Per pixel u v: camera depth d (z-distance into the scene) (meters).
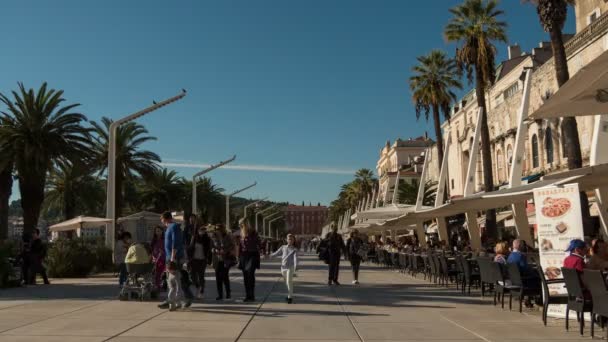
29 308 12.40
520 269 11.82
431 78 41.09
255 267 14.00
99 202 50.34
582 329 8.94
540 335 9.00
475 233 23.75
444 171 30.05
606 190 12.93
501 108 46.53
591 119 31.08
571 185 10.77
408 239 33.75
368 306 12.87
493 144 48.31
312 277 23.27
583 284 8.83
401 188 67.19
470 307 12.64
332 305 13.04
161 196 56.12
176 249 12.09
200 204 67.38
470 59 31.14
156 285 14.70
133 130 41.94
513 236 31.84
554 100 8.31
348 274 25.55
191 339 8.66
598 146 12.86
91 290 17.12
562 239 10.80
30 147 31.78
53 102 33.03
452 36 31.66
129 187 51.09
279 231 189.12
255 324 10.17
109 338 8.71
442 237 29.56
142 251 14.04
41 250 19.66
